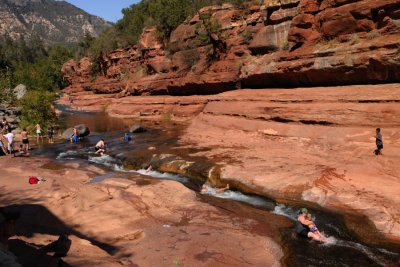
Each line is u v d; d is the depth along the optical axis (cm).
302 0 2616
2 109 3725
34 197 1341
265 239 1057
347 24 2272
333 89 2177
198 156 1966
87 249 909
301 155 1775
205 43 4022
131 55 6041
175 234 1084
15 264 488
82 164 2066
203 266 892
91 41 10081
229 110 2705
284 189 1412
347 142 1739
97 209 1257
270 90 2703
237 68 3288
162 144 2428
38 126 2909
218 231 1108
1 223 585
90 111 5603
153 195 1415
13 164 2020
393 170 1380
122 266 823
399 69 1870
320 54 2303
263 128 2273
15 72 9475
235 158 1861
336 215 1207
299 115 2102
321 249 1006
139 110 4375
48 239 947
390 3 2019
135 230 1115
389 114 1697
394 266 912
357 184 1326
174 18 4975
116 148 2431
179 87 4053
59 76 9538
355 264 927
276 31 2994
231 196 1491
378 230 1073
